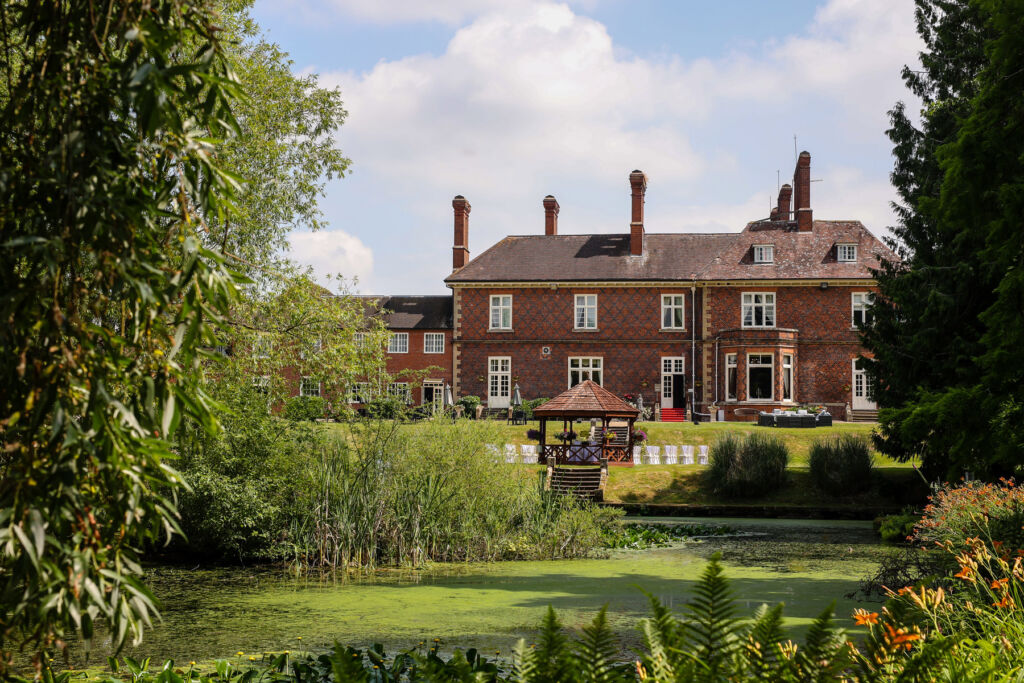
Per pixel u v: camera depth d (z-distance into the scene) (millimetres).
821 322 41969
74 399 2883
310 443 15719
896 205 23297
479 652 8094
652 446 31000
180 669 7293
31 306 2850
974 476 12984
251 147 16516
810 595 11148
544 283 43938
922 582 3166
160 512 2943
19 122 3113
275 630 9273
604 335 43656
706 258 44312
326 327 16062
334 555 14227
